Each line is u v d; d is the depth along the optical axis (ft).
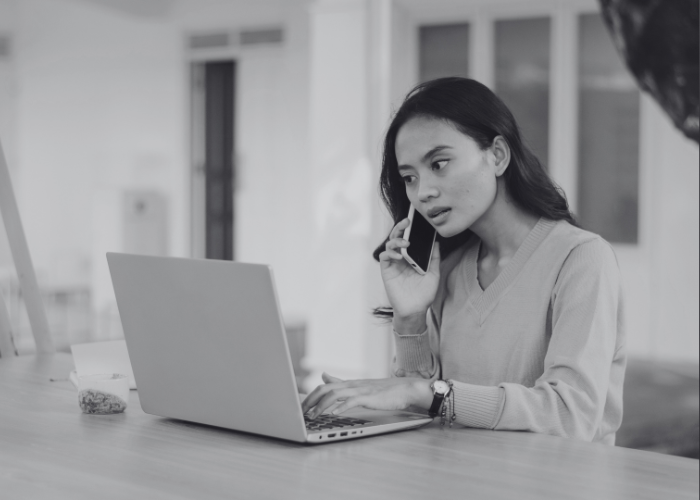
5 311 7.72
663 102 13.79
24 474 3.88
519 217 5.64
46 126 30.83
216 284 4.40
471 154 5.31
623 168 14.43
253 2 24.38
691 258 13.88
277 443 4.45
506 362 5.54
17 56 31.48
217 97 26.55
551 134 15.07
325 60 17.10
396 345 5.89
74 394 5.82
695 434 13.69
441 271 6.04
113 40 28.58
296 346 21.49
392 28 16.14
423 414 5.10
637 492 3.58
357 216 16.76
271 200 25.05
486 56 15.49
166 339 4.77
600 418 4.96
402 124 5.47
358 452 4.27
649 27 13.66
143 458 4.15
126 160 28.48
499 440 4.53
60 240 30.71
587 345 5.01
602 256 5.28
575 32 14.74
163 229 27.61
